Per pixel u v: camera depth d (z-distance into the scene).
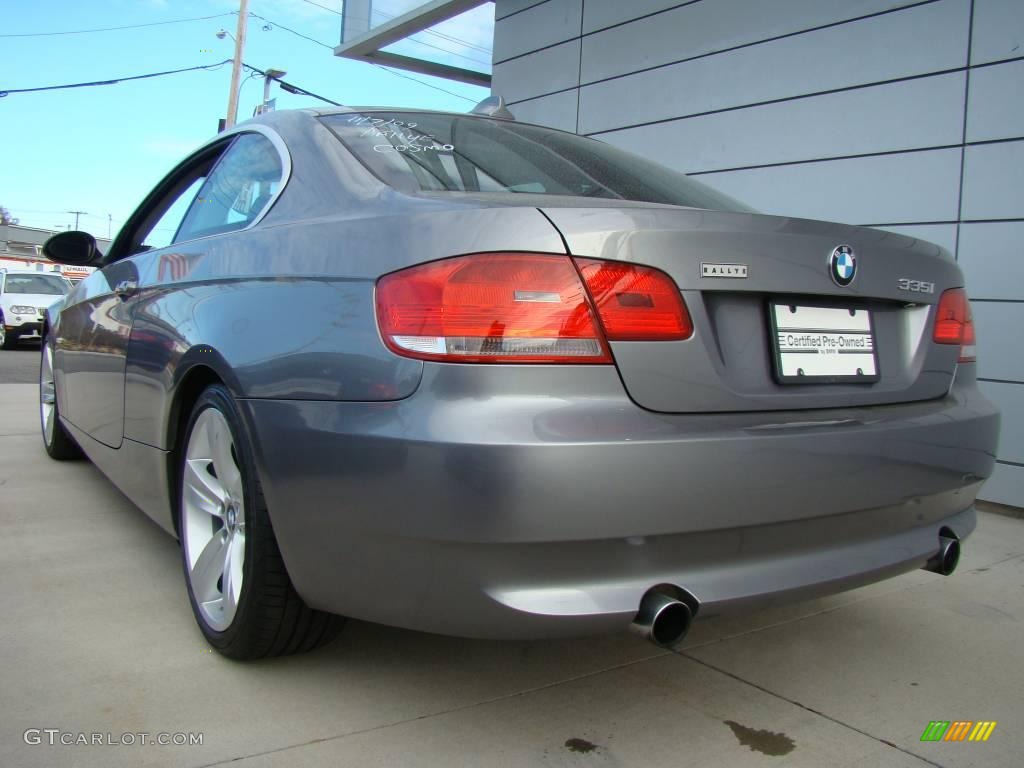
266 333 1.92
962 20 4.63
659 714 2.02
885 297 2.04
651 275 1.65
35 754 1.70
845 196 5.18
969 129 4.61
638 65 6.50
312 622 2.04
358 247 1.81
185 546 2.34
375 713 1.94
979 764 1.85
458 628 1.64
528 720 1.95
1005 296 4.47
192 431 2.30
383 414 1.62
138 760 1.70
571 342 1.57
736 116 5.81
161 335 2.46
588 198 2.04
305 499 1.75
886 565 1.89
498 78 7.81
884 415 1.97
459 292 1.59
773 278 1.81
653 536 1.58
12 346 16.05
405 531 1.58
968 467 2.11
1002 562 3.42
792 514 1.72
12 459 4.63
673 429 1.61
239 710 1.92
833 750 1.89
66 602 2.53
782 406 1.80
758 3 5.65
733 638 2.53
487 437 1.50
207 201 2.77
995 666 2.38
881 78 5.00
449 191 1.97
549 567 1.55
